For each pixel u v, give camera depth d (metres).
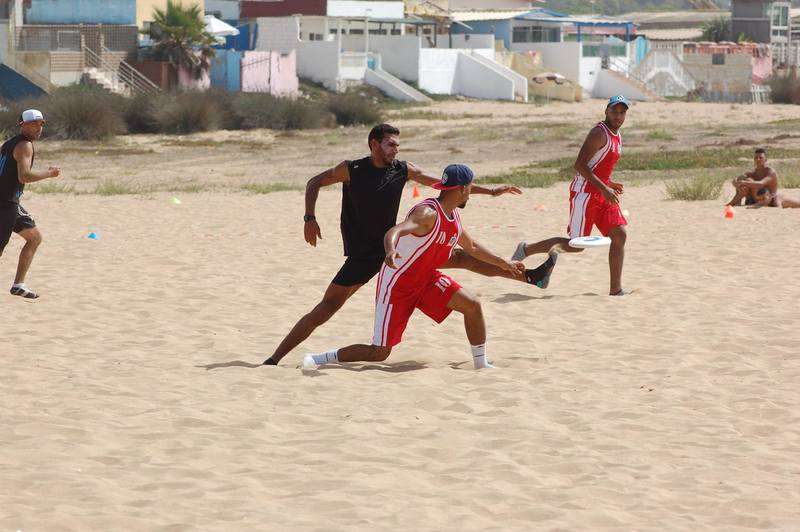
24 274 26.42
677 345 20.36
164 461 13.48
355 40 162.62
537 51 184.38
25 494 12.04
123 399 16.61
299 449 14.05
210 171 74.38
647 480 12.69
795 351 19.72
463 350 20.56
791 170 62.78
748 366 18.64
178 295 26.36
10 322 23.30
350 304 25.09
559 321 23.06
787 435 14.66
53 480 12.54
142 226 41.19
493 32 188.62
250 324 22.98
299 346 20.98
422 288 18.67
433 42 178.00
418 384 17.62
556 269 29.89
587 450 13.91
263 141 102.31
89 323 23.14
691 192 48.97
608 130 25.31
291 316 23.77
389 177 18.77
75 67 125.44
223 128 114.19
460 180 17.91
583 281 28.03
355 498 11.97
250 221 42.59
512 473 12.90
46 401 16.47
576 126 115.31
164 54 133.12
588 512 11.47
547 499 12.03
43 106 102.69
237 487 12.34
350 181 18.80
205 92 116.75
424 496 12.12
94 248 34.97
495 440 14.35
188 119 109.31
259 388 17.44
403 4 172.88
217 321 23.36
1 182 25.50
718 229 37.56
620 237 25.59
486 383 17.80
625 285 27.20
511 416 15.67
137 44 134.50
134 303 25.41
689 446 14.12
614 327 22.34
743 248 32.56
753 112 145.12
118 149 93.12
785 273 28.14
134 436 14.58
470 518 11.31
